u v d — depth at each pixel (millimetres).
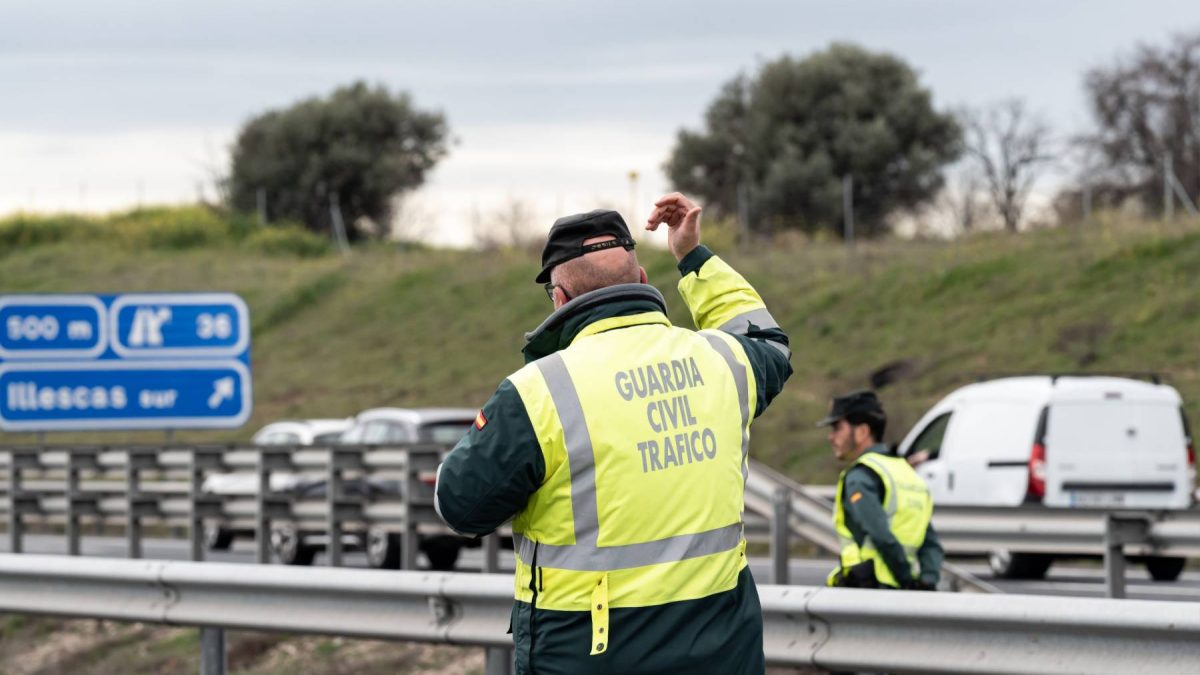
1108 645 9500
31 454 33094
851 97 107500
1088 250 55656
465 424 34594
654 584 7172
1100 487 30922
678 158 116125
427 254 88938
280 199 127250
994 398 32094
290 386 69375
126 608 14570
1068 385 31281
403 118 130375
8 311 35844
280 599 13641
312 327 78438
